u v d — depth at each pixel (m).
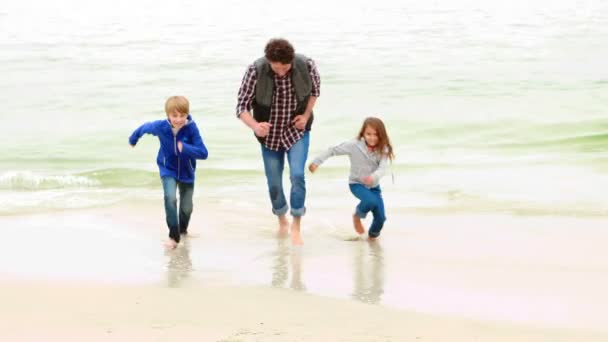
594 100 29.16
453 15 58.69
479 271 11.20
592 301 9.79
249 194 16.88
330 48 43.16
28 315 8.32
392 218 14.59
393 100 29.72
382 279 10.80
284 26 53.38
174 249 12.35
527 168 19.48
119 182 17.81
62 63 38.59
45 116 27.27
